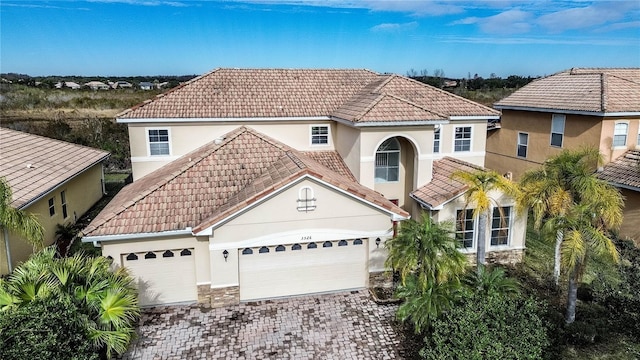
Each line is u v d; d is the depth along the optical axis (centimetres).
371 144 2194
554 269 1936
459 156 2650
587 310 1681
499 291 1491
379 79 2861
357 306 1767
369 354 1473
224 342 1536
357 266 1883
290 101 2612
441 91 2692
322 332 1594
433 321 1383
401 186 2448
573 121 2802
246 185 1923
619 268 1641
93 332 1222
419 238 1580
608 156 2631
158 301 1769
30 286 1243
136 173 2441
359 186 2050
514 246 2136
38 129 4938
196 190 1866
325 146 2617
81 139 4809
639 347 1430
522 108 3203
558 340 1480
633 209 2375
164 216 1723
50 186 2305
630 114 2583
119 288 1377
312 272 1844
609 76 2934
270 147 2164
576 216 1540
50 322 1144
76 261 1405
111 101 6956
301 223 1752
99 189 3319
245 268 1778
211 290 1745
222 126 2472
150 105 2414
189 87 2602
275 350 1495
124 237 1620
